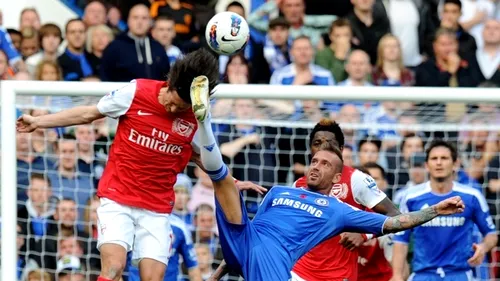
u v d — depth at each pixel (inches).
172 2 1800.0
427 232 1374.3
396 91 1267.2
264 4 1808.6
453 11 1834.4
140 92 1029.8
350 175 1139.3
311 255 1143.0
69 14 1831.9
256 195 1526.8
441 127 1483.8
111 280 1009.5
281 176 1541.6
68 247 1477.6
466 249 1376.7
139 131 1031.6
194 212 1499.8
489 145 1541.6
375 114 1493.6
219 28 1077.1
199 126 976.3
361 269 1274.6
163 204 1055.0
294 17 1784.0
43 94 1244.5
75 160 1485.0
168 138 1033.5
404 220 1005.8
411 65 1812.3
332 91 1261.1
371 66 1752.0
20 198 1469.0
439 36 1784.0
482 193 1530.5
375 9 1787.6
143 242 1045.2
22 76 1669.5
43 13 1823.3
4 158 1229.1
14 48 1688.0
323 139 1119.0
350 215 1031.0
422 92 1259.8
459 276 1376.7
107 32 1721.2
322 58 1728.6
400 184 1533.0
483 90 1269.7
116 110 1032.8
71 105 1374.3
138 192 1040.8
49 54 1706.4
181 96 1000.2
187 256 1401.3
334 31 1738.4
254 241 1032.2
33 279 1464.1
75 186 1487.5
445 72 1772.9
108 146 1508.4
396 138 1504.7
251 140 1529.3
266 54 1726.1
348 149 1504.7
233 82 1688.0
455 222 1370.6
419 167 1515.7
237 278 1504.7
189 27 1780.3
